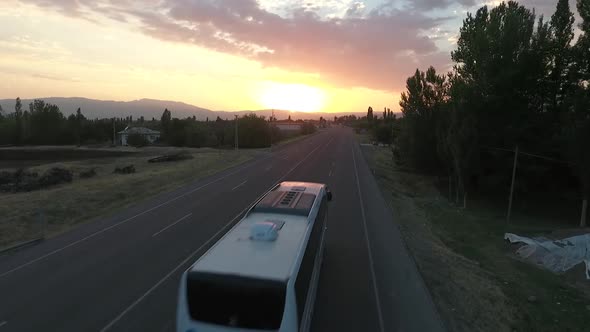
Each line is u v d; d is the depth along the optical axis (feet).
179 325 21.20
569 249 52.60
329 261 42.34
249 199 75.05
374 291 34.86
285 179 101.86
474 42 95.55
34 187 95.50
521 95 90.63
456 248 57.31
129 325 28.55
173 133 295.89
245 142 241.76
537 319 33.99
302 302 22.81
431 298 33.81
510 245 59.67
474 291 37.14
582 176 72.90
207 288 21.03
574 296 40.34
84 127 331.16
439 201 95.71
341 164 140.46
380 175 122.01
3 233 52.13
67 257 42.98
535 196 98.43
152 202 73.10
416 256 44.91
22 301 32.27
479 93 90.07
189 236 50.65
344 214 64.59
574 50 84.43
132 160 173.99
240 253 23.54
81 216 64.23
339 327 28.53
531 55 87.56
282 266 22.07
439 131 105.19
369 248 47.11
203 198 76.43
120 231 53.21
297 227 28.35
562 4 89.20
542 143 87.35
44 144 310.45
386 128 273.75
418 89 121.08
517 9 91.86
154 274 38.06
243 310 20.66
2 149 249.14
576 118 73.10
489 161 93.81
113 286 35.29
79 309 30.96
